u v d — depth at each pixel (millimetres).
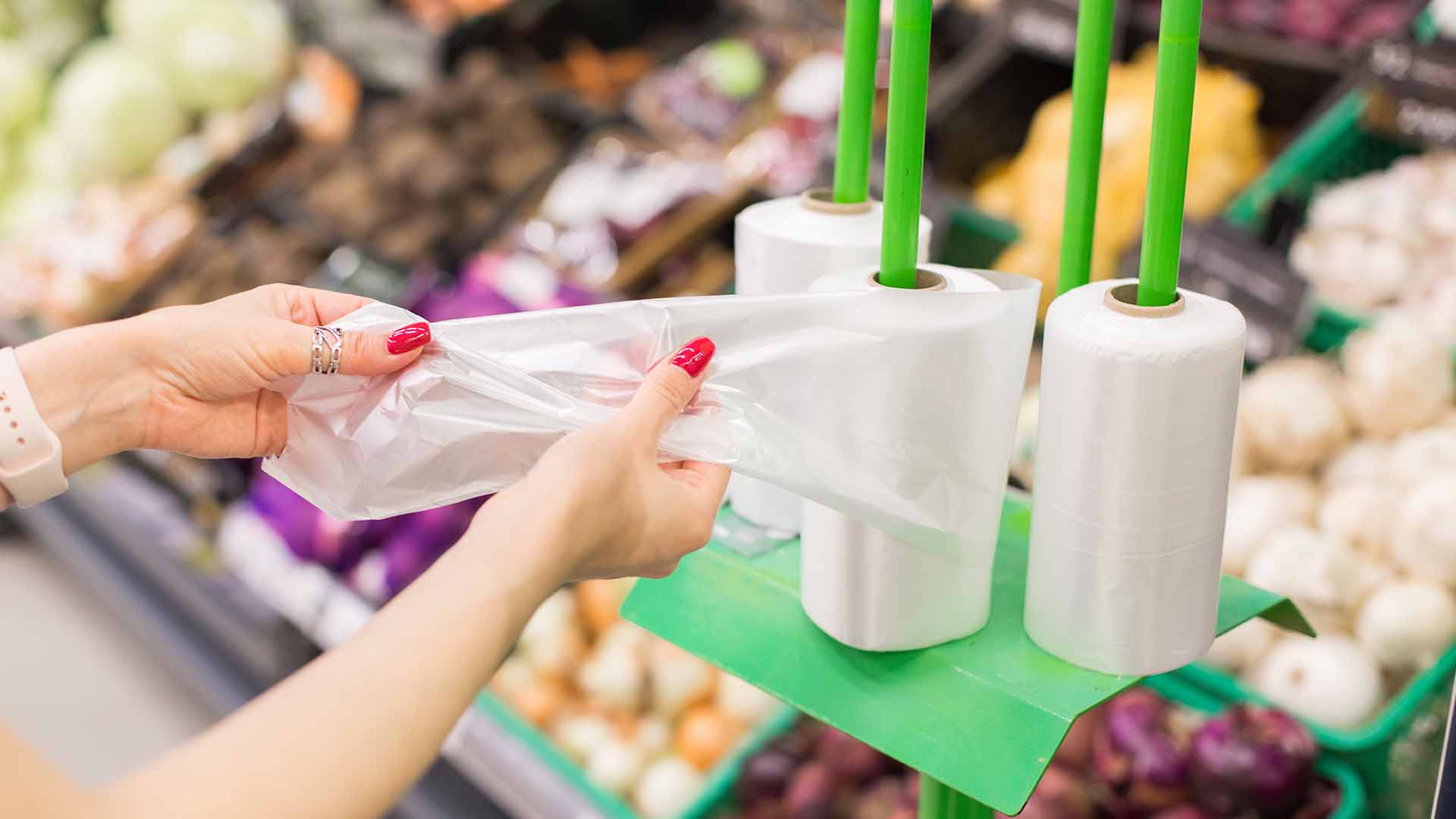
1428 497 1537
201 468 2465
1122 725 1505
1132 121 1947
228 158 2924
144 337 926
